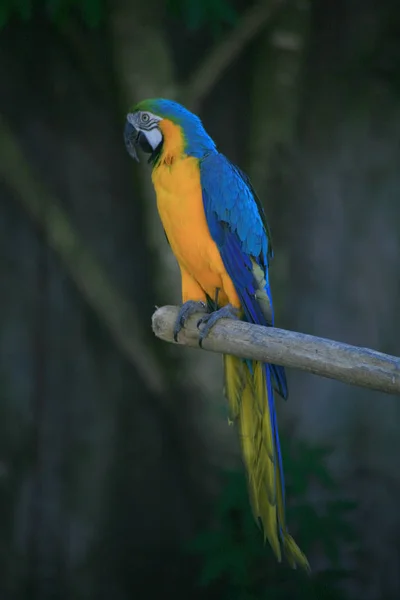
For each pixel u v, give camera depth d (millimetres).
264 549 9305
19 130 10945
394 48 11281
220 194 6785
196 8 9664
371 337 11430
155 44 10414
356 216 11383
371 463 11453
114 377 11273
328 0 11328
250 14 10539
